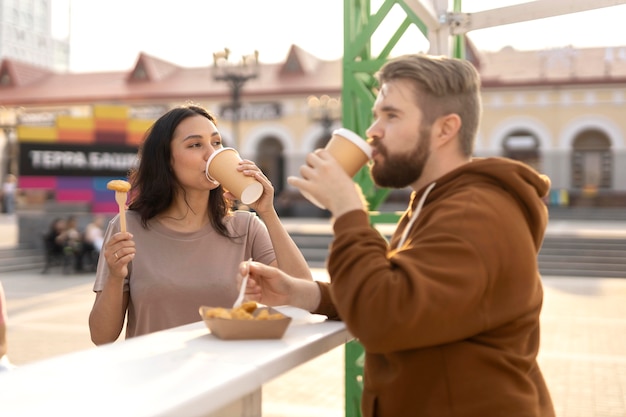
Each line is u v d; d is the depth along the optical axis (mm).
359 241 1452
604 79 29531
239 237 2576
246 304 1698
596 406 5730
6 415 1022
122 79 39812
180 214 2516
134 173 2559
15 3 108562
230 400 1210
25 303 11508
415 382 1465
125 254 2152
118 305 2281
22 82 40812
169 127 2453
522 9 3061
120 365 1317
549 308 10953
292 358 1454
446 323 1354
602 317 10078
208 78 37781
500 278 1415
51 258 16391
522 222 1478
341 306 1436
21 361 7180
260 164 34406
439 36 3242
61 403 1076
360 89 3500
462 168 1537
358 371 3393
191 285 2414
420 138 1567
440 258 1364
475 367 1427
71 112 38031
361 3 3596
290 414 5375
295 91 33281
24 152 18375
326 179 1521
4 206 33375
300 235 20531
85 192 18828
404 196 30109
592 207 29484
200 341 1563
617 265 16562
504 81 30609
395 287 1351
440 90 1555
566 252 17625
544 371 6914
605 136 30516
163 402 1078
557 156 30328
